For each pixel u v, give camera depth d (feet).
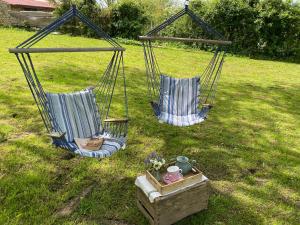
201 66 29.07
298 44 40.60
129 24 45.70
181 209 7.87
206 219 8.19
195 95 13.12
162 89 13.25
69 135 9.70
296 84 25.17
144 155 11.39
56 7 47.60
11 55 25.38
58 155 10.82
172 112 12.76
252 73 28.68
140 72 23.84
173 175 7.69
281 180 10.37
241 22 40.86
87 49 8.80
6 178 9.29
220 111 16.85
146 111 15.60
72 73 21.76
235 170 10.84
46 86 18.21
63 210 8.26
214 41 11.80
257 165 11.30
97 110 10.56
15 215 7.88
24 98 15.88
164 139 12.81
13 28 45.93
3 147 11.05
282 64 36.47
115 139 9.74
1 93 16.29
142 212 8.22
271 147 12.86
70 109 9.87
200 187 7.99
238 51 42.16
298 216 8.63
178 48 42.01
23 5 65.51
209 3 42.47
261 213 8.64
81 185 9.32
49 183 9.28
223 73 27.22
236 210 8.70
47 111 9.28
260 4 40.40
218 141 13.02
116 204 8.61
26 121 13.32
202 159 11.42
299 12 39.70
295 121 16.22
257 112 17.20
